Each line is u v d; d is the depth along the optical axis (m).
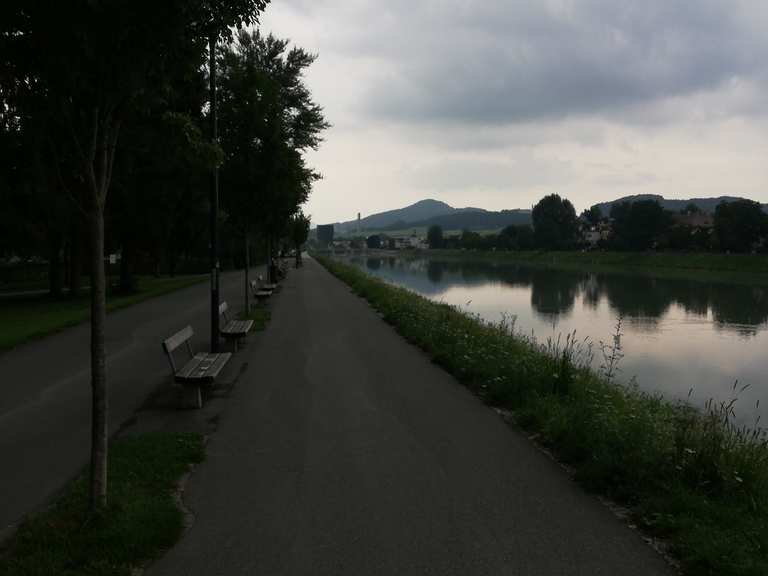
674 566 4.02
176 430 7.05
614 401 7.90
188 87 5.97
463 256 132.62
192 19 4.66
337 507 4.95
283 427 7.24
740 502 4.84
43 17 4.00
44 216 21.62
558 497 5.18
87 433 6.97
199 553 4.18
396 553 4.18
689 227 92.12
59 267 27.30
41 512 4.76
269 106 18.05
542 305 33.78
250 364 11.23
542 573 3.92
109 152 4.74
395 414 7.83
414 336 13.82
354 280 33.62
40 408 8.09
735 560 3.89
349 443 6.64
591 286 49.47
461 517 4.77
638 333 23.33
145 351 12.58
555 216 122.19
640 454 5.38
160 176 24.00
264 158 18.11
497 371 9.20
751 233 76.81
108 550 4.08
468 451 6.38
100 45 4.20
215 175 11.88
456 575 3.89
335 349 12.89
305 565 4.02
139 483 5.28
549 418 6.96
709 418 7.50
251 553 4.18
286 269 49.78
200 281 38.50
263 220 19.80
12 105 4.58
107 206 24.73
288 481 5.52
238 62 18.14
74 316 18.05
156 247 28.02
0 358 11.77
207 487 5.38
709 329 24.91
